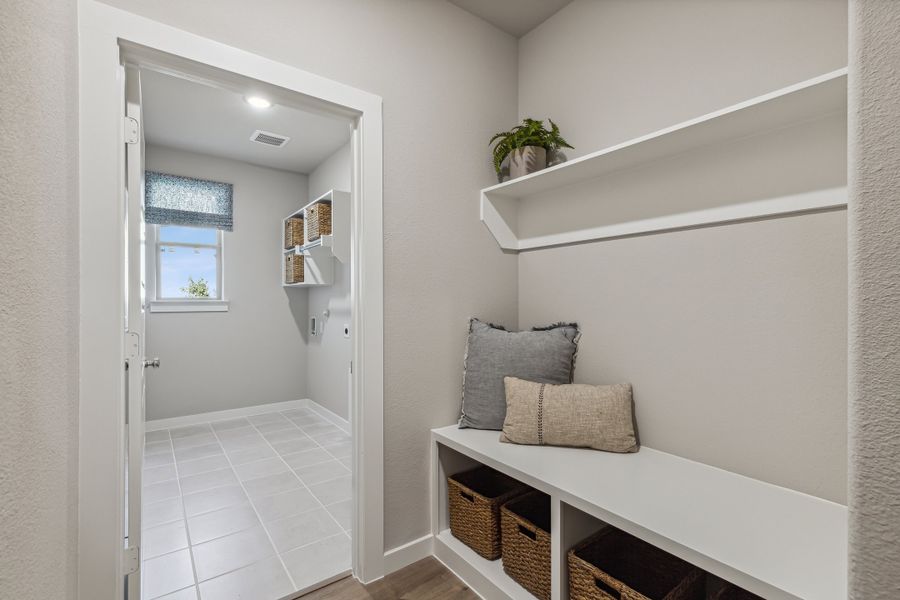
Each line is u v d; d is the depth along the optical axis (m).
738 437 1.47
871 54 0.44
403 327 1.86
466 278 2.08
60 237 0.71
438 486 1.93
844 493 1.24
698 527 1.14
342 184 3.93
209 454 3.26
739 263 1.48
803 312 1.33
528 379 1.88
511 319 2.27
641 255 1.76
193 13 1.39
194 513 2.33
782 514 1.21
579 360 2.00
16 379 0.42
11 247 0.41
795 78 1.35
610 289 1.88
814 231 1.31
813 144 1.30
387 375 1.81
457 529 1.89
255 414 4.44
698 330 1.58
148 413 3.90
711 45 1.55
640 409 1.76
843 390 1.25
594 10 1.96
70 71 0.89
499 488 2.10
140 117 1.41
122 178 1.27
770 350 1.40
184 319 4.08
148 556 1.92
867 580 0.43
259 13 1.51
